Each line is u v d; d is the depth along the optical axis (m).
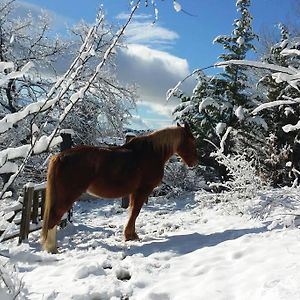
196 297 4.49
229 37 16.06
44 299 4.60
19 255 3.61
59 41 16.50
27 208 7.73
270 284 4.28
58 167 7.22
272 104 3.54
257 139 13.96
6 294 2.86
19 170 2.20
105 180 7.57
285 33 13.91
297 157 12.39
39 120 2.52
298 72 3.36
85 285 5.14
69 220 9.98
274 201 5.98
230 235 7.13
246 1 15.77
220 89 16.14
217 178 16.33
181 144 8.65
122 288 5.03
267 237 6.41
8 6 15.48
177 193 15.76
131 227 7.98
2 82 2.12
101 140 17.67
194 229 8.37
